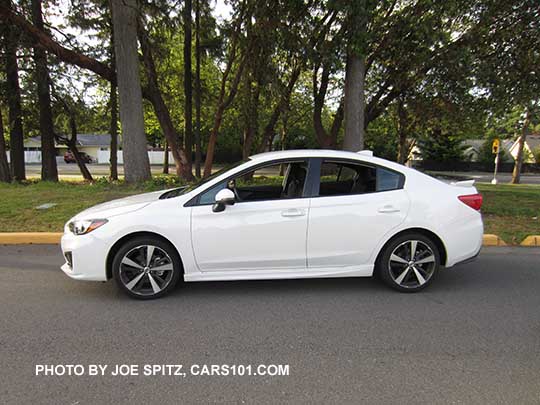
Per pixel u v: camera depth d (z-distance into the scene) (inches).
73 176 1080.2
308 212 150.2
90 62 447.5
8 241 229.3
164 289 150.0
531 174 1562.5
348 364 105.8
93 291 157.6
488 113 506.6
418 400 90.4
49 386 95.0
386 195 156.1
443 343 117.7
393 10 452.1
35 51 508.7
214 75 831.1
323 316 136.3
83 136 2273.6
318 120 575.5
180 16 494.6
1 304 144.3
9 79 579.5
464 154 1718.8
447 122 634.2
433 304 147.6
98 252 144.1
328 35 411.5
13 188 386.3
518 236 242.4
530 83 415.2
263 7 381.4
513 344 117.4
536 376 100.7
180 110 855.1
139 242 146.3
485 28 396.2
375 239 154.3
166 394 92.4
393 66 466.3
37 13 510.3
